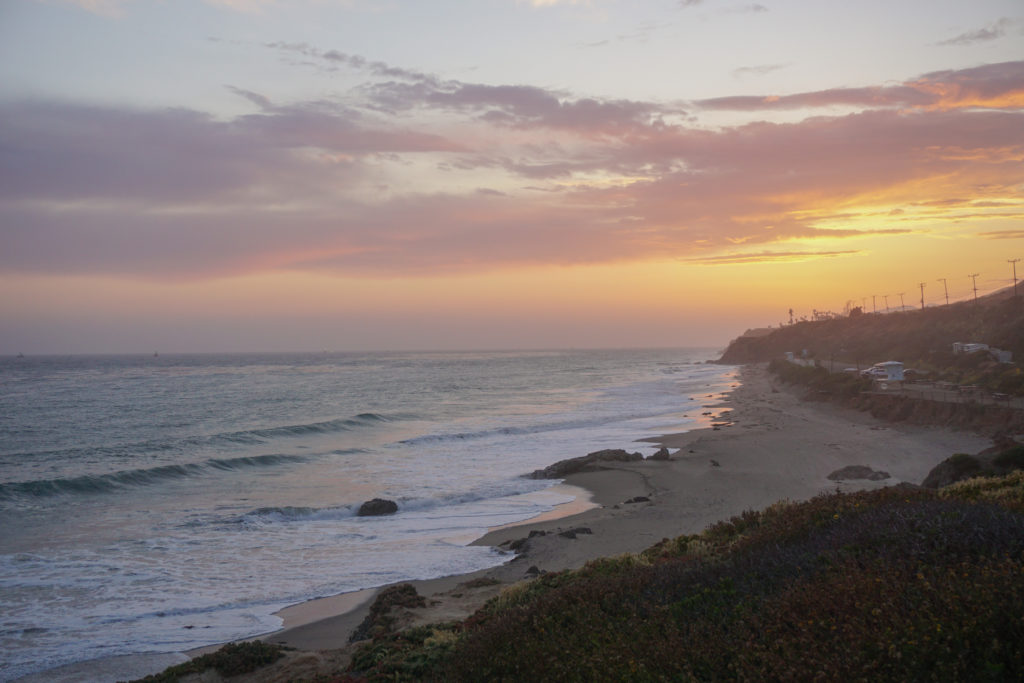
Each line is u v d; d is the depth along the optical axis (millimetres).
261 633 13234
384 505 24016
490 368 173625
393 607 12773
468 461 35281
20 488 26438
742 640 5734
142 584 16219
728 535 11664
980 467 19078
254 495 26844
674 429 48344
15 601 15078
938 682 4461
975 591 5191
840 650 4988
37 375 136250
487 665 7230
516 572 16406
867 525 7594
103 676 11438
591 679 5973
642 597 7891
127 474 29547
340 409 65125
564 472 30922
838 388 60594
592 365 194875
